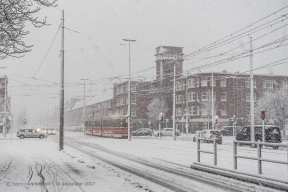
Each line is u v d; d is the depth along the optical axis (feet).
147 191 30.71
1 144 110.11
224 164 51.60
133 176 40.75
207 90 246.47
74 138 169.37
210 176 40.42
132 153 75.87
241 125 233.55
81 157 64.80
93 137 184.55
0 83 229.45
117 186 33.06
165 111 270.67
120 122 165.17
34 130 161.27
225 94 247.50
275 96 176.96
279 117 172.86
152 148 92.94
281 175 37.86
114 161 58.49
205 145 107.45
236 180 37.37
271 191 30.91
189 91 257.14
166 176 40.47
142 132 220.64
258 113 188.14
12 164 52.47
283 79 255.09
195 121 247.09
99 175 40.70
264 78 253.85
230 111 246.47
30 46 37.99
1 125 261.03
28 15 35.68
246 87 251.60
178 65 292.20
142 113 288.10
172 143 120.26
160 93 285.02
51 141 132.36
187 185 34.19
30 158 62.64
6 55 38.55
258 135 104.42
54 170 45.29
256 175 35.29
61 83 85.71
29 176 39.50
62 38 87.40
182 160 59.57
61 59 86.38
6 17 34.24
